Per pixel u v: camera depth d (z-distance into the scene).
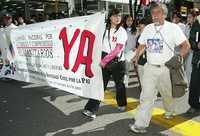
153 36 4.99
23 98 7.57
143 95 5.12
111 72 6.07
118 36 5.72
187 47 4.93
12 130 5.57
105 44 5.85
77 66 6.14
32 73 8.00
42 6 15.47
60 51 6.64
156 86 5.18
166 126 5.63
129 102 7.09
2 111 6.61
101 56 5.72
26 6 14.29
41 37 7.23
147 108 5.12
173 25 4.93
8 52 9.04
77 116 6.20
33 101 7.30
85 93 6.01
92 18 5.81
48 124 5.82
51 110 6.61
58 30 6.62
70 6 17.09
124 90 6.38
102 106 6.82
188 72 6.92
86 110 6.09
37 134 5.38
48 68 7.18
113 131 5.43
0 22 13.52
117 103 6.52
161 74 5.04
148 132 5.36
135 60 5.33
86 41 5.88
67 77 6.48
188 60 6.91
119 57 6.00
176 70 5.08
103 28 5.63
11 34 8.73
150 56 5.07
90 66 5.83
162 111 6.34
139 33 7.45
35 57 7.71
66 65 6.47
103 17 5.65
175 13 8.75
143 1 13.70
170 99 5.54
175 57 4.99
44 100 7.36
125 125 5.69
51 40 6.90
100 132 5.40
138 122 5.17
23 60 8.34
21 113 6.46
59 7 16.34
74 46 6.16
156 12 4.92
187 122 5.79
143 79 5.16
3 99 7.52
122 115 6.24
